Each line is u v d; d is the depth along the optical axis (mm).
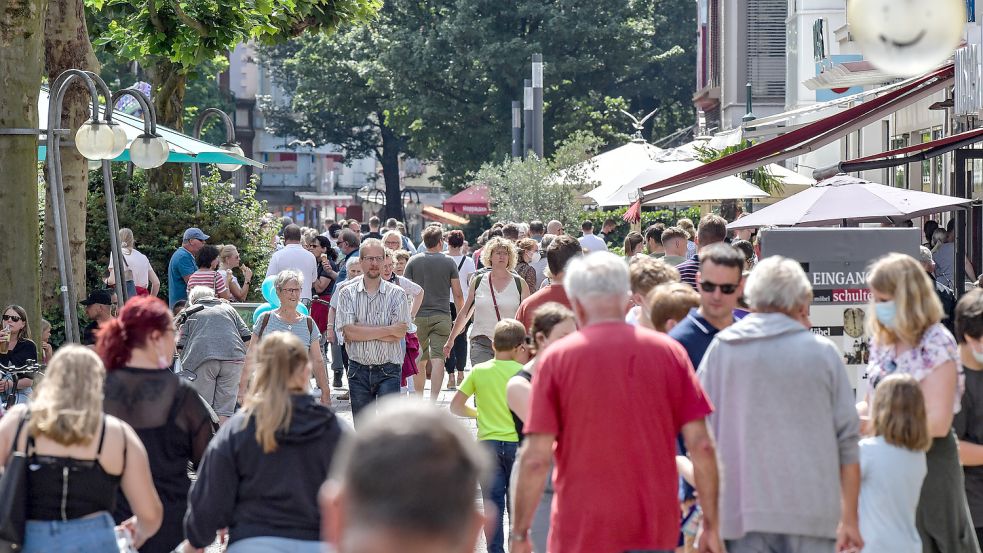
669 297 15648
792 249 18922
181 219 46781
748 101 69250
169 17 42125
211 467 12180
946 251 40375
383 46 127000
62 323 34844
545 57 123938
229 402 24984
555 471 12500
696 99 120250
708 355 13336
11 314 23953
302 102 151125
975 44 35719
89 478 12352
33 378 23297
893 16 20031
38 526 12227
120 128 29156
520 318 22781
